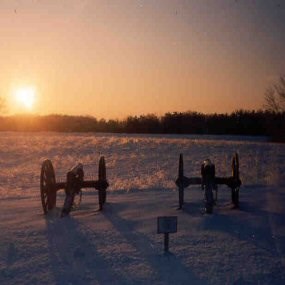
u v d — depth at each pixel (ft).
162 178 67.87
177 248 26.40
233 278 21.61
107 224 32.53
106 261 24.14
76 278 21.77
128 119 265.75
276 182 60.49
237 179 39.17
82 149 122.72
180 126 255.29
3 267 23.44
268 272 22.43
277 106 179.83
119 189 52.80
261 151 115.65
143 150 118.62
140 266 23.34
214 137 199.21
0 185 62.90
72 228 31.30
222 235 29.19
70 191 37.27
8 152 116.16
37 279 21.74
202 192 49.75
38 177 72.84
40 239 28.48
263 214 35.78
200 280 21.38
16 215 36.58
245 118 240.53
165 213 36.60
